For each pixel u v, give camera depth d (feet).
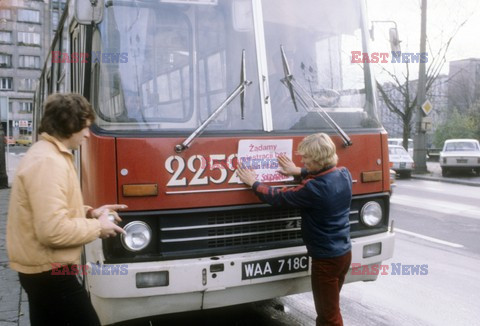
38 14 211.82
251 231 11.99
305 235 11.31
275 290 12.19
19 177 7.93
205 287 11.10
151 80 11.73
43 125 8.28
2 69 208.85
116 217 9.47
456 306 16.19
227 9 12.48
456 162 67.10
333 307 11.24
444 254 23.22
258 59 12.57
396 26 16.01
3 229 25.66
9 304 14.82
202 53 12.20
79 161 12.53
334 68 13.60
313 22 13.42
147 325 14.30
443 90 161.17
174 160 11.10
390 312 15.62
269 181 12.04
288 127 12.54
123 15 11.76
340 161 12.87
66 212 7.91
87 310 8.68
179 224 11.21
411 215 34.71
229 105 12.05
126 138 10.87
